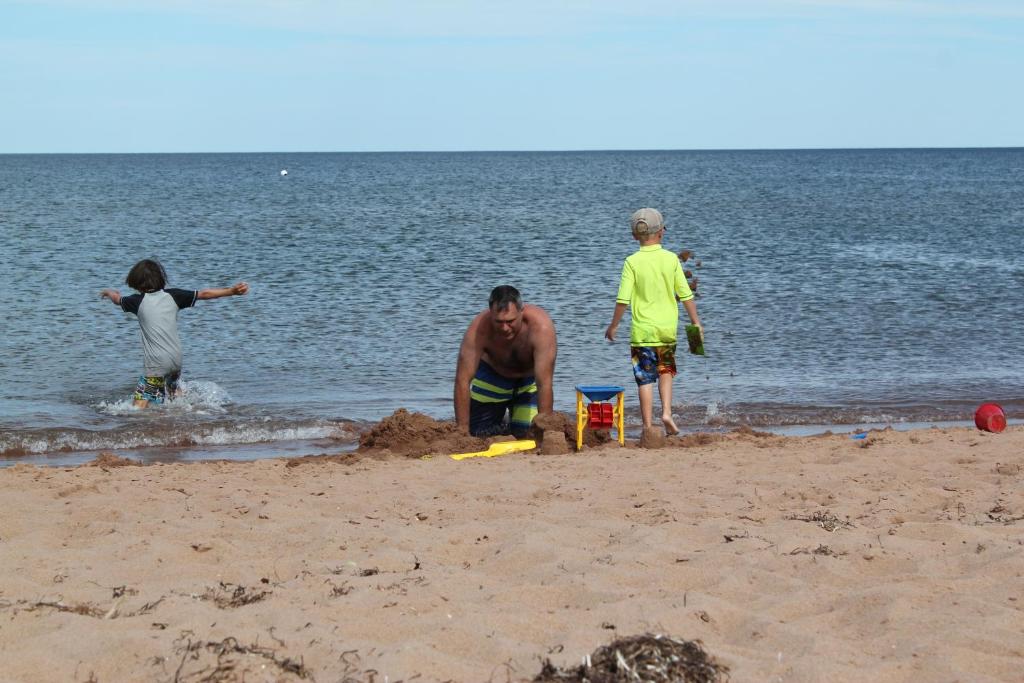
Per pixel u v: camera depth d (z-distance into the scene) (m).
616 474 9.92
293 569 6.58
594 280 32.72
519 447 12.00
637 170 191.75
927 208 74.81
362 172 181.75
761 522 7.74
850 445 11.79
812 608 5.70
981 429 12.88
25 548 7.10
